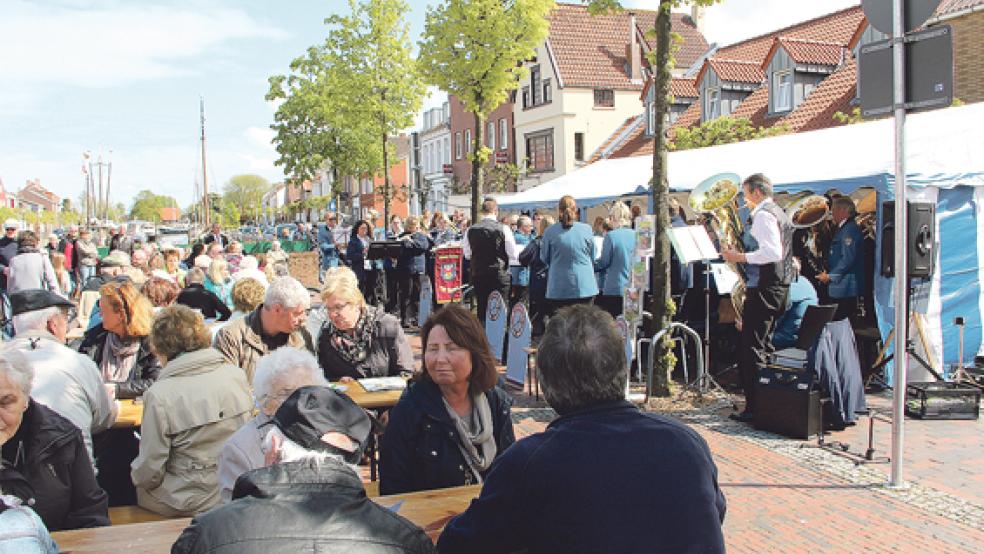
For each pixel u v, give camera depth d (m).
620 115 32.38
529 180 34.06
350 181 63.66
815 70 20.36
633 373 9.23
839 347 6.68
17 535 1.81
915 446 6.28
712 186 7.16
